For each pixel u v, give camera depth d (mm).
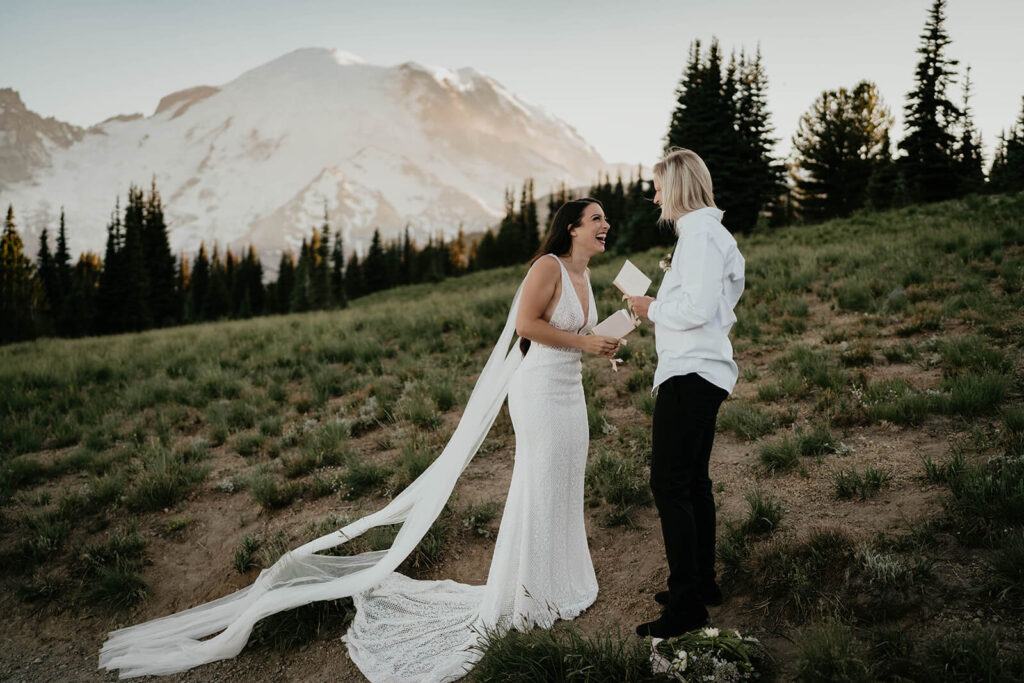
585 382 6922
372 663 3555
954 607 2738
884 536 3303
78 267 82750
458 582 4340
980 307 7074
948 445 4223
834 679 2420
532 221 80875
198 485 6113
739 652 2633
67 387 9820
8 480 6301
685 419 2822
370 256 82250
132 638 4254
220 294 79438
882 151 42344
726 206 36562
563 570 3584
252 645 4043
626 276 3201
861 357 6285
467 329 10445
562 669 2861
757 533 3699
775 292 10055
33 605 4762
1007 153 38750
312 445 6508
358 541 4742
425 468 5484
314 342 11438
